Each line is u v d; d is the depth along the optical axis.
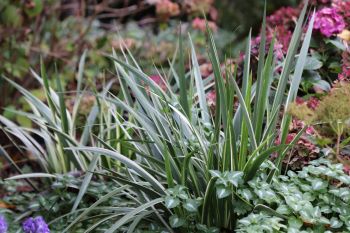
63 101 3.90
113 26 6.57
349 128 2.96
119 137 3.82
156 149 3.40
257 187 2.97
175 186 3.02
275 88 3.83
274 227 2.80
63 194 3.67
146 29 6.74
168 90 3.64
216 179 2.97
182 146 3.13
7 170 4.89
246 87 3.31
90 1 7.16
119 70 3.36
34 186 4.06
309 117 2.90
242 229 2.80
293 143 2.97
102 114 4.09
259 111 3.14
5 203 3.92
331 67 3.93
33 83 5.76
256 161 2.98
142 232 3.18
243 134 3.01
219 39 7.74
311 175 3.24
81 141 4.03
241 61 4.23
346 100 2.87
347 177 2.98
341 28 3.94
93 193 3.62
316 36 4.06
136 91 3.28
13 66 5.49
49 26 6.05
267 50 4.09
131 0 8.05
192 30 6.63
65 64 5.88
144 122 3.19
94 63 5.84
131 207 3.44
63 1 6.62
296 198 2.94
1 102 5.61
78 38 6.08
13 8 5.52
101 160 3.91
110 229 2.90
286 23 4.50
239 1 9.29
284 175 3.26
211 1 6.48
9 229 3.49
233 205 3.05
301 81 3.85
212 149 3.06
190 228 3.14
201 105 3.45
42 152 4.10
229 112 2.96
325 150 3.25
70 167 4.07
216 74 3.09
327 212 2.96
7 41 5.54
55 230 3.46
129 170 3.44
